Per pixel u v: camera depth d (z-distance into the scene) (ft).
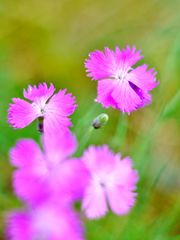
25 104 0.71
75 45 1.39
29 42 1.36
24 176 0.55
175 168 1.18
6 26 1.38
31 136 1.04
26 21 1.40
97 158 0.59
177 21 1.23
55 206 0.52
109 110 1.17
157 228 0.92
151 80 0.74
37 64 1.32
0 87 1.16
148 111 1.14
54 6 1.47
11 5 1.43
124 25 1.44
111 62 0.73
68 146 0.57
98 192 0.59
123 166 0.60
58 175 0.55
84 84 1.30
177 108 0.95
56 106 0.70
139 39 1.40
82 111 1.17
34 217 0.52
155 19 1.46
